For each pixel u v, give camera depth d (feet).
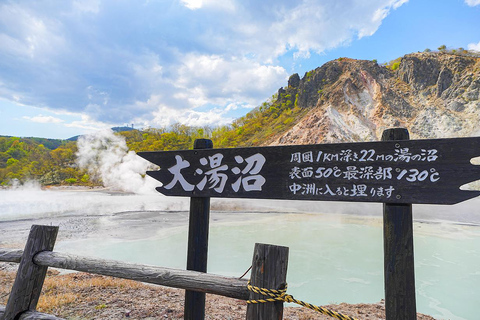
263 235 46.29
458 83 268.82
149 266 7.19
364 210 77.36
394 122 259.39
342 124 270.05
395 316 5.91
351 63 363.56
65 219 61.93
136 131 444.55
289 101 398.42
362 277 26.84
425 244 41.93
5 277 20.31
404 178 6.07
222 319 13.75
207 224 8.32
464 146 5.70
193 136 401.49
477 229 53.16
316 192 6.77
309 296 22.50
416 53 330.34
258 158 7.45
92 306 14.33
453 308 20.86
